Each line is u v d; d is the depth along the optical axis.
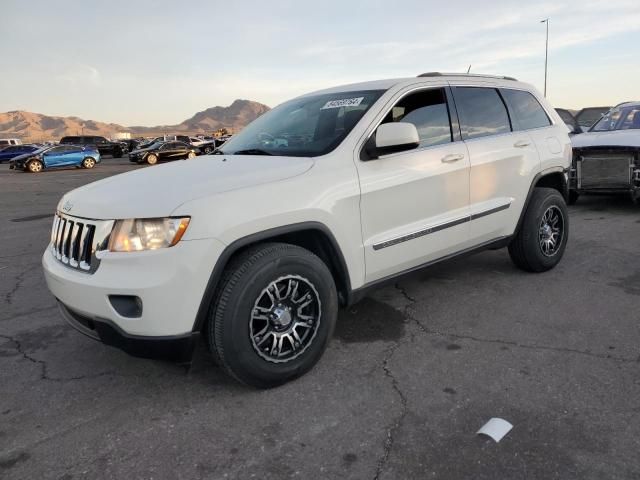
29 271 6.12
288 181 3.19
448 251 4.21
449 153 4.11
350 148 3.55
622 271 5.22
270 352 3.11
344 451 2.57
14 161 27.77
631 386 3.06
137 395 3.18
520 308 4.33
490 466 2.42
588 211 8.60
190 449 2.63
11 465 2.55
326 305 3.30
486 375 3.26
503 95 4.86
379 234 3.66
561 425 2.71
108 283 2.81
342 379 3.27
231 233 2.90
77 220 3.10
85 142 43.94
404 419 2.82
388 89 3.95
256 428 2.79
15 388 3.29
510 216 4.71
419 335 3.89
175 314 2.81
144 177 3.36
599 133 8.87
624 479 2.30
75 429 2.84
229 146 4.28
